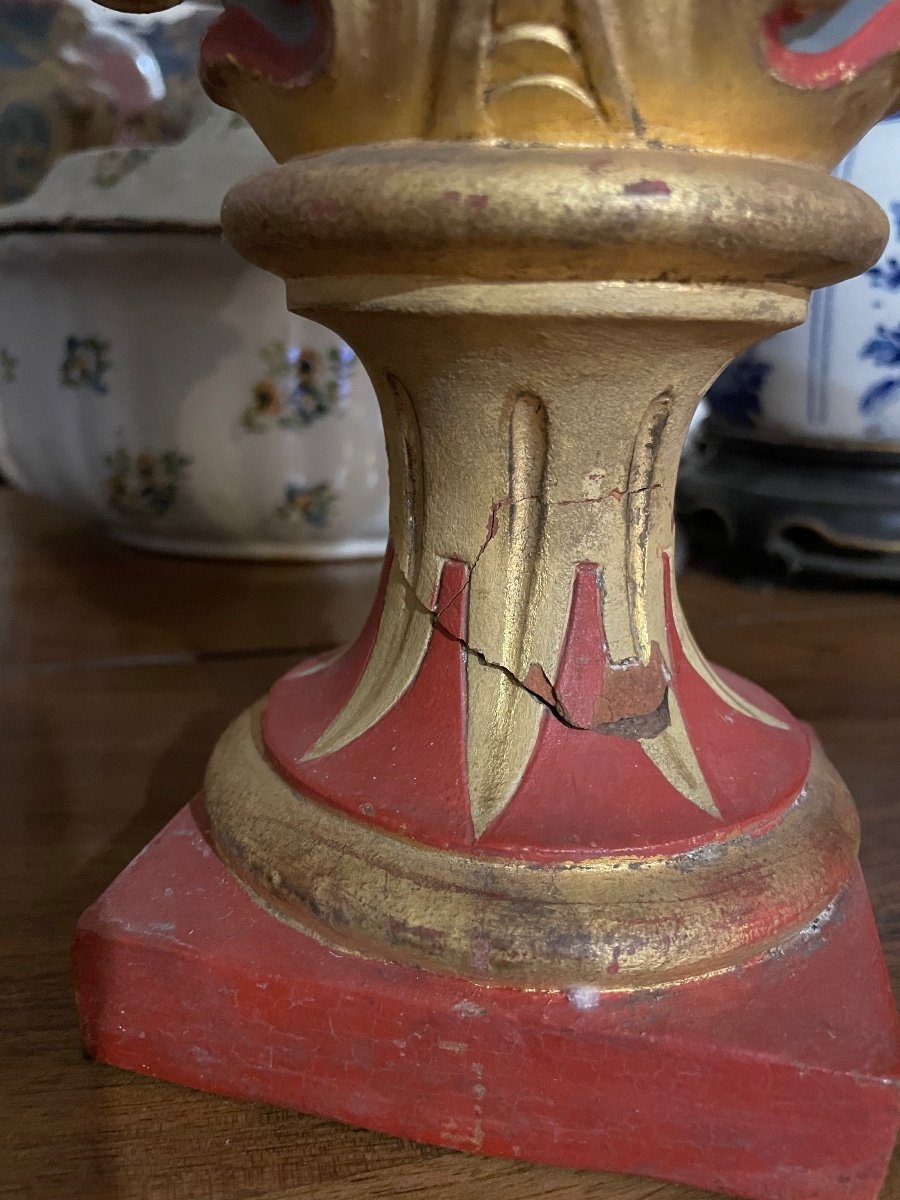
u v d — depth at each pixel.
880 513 0.99
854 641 0.93
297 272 0.39
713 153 0.35
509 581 0.43
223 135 0.89
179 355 0.97
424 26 0.33
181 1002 0.40
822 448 1.01
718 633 0.94
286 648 0.88
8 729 0.71
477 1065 0.37
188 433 1.02
